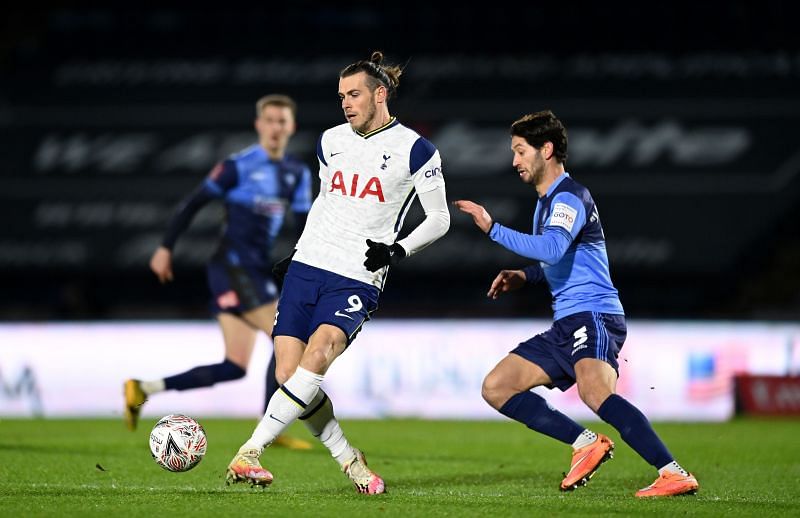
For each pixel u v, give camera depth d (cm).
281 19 7006
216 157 6725
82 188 6675
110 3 7206
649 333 5050
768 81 6662
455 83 6738
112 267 6556
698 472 2872
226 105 6812
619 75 6712
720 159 6538
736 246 6412
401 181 2194
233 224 3447
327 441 2219
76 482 2428
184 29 7012
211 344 4981
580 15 6875
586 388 2238
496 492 2333
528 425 2330
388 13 7006
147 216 6619
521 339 4978
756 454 3406
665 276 6406
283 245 6153
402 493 2258
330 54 6912
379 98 2203
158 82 6869
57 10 7300
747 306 6419
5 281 6844
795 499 2302
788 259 6562
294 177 3541
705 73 6700
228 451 3231
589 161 6562
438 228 2186
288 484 2439
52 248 6575
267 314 3434
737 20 6812
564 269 2312
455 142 6600
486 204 6462
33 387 4966
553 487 2461
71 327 4997
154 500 2075
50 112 6812
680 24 6838
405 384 4988
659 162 6544
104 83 6875
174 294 6769
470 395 4966
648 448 2209
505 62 6788
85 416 4934
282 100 3494
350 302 2155
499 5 6950
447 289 6519
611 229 6450
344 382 4991
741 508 2092
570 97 6681
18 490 2247
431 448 3528
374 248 2114
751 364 5066
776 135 6556
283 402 2092
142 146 6750
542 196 2334
